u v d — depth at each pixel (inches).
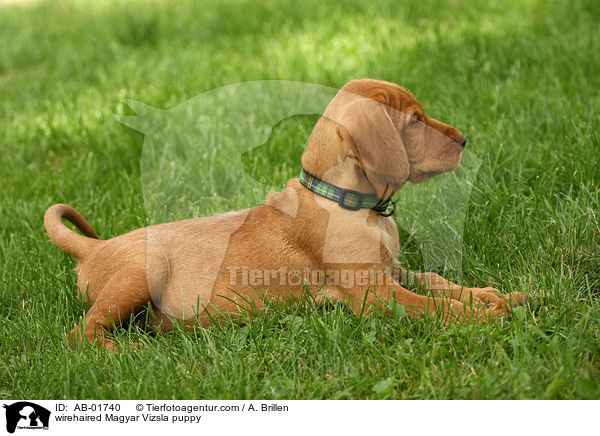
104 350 151.4
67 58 408.8
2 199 248.8
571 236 170.2
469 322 146.9
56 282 187.0
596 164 199.6
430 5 409.1
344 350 142.2
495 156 218.2
